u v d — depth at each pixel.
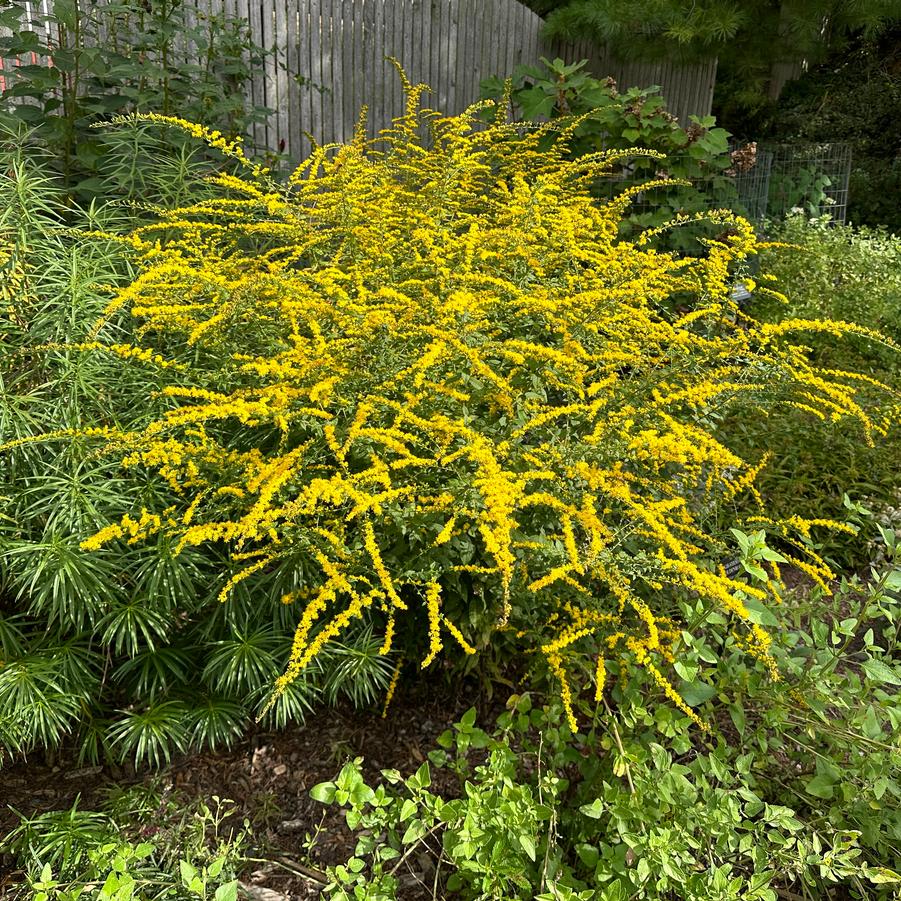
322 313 2.50
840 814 2.10
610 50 8.34
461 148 3.55
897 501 3.93
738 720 2.18
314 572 2.50
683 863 1.92
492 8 7.29
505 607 2.00
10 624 2.46
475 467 2.37
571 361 2.50
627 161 6.10
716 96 12.76
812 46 9.33
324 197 2.97
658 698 2.41
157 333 3.03
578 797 2.25
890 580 2.31
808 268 6.90
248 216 3.38
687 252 6.04
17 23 3.97
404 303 2.53
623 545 2.62
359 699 2.69
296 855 2.29
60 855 2.12
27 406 2.70
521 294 2.64
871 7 8.17
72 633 2.56
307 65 6.20
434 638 2.14
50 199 3.59
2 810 2.32
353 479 2.19
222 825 2.36
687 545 2.55
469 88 7.34
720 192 6.50
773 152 9.06
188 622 2.67
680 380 2.66
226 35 4.84
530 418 2.52
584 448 2.33
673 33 7.42
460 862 1.88
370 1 6.41
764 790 2.37
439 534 2.13
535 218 3.01
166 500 2.62
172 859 2.18
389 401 2.34
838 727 2.20
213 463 2.45
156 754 2.38
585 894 1.76
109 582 2.39
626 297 2.76
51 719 2.30
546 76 7.92
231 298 2.47
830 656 2.35
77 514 2.43
